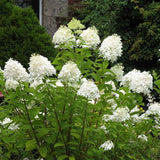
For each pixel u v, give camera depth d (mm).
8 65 2494
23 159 3357
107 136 3061
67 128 2836
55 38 3254
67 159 2781
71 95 2666
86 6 9422
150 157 3168
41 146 2721
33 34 4984
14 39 4914
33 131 2697
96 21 8867
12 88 2883
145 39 7312
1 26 5031
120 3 7840
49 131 2904
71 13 9398
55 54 5250
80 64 2998
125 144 2928
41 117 2820
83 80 3062
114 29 8195
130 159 3047
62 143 2781
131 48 7469
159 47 7098
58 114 2775
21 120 2719
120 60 7656
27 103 2682
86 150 3008
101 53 3109
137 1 7602
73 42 3256
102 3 8820
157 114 3180
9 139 2818
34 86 3045
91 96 2480
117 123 2846
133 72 3131
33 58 2508
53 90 2643
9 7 5164
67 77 2533
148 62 7449
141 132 3146
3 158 3012
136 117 3184
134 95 2957
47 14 9383
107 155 2963
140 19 7914
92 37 3195
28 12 5168
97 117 2887
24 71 2547
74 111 2748
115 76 3021
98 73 3066
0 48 4824
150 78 2850
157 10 7328
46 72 2492
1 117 2797
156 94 6332
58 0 9266
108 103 3209
